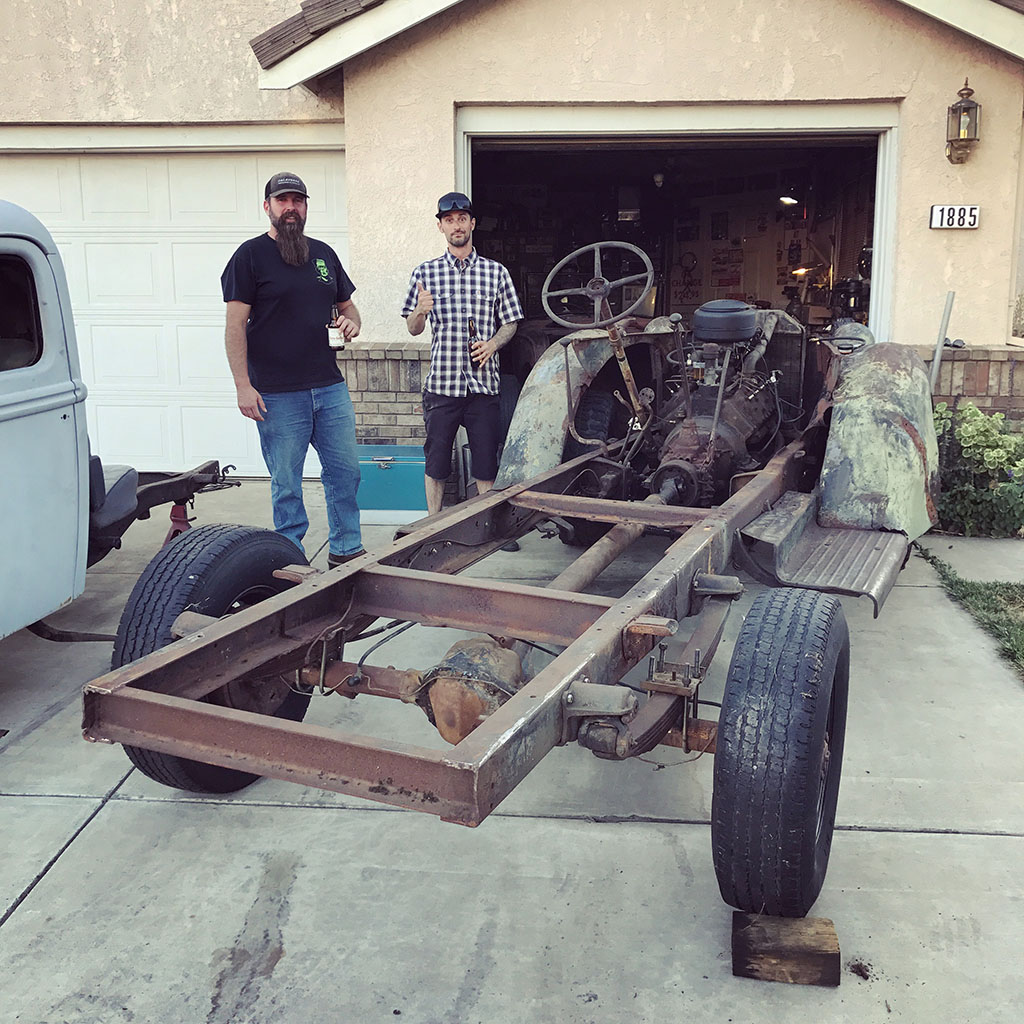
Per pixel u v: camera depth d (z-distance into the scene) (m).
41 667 3.80
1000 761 3.02
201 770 2.69
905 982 2.08
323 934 2.24
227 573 2.72
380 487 5.88
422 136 5.90
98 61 6.29
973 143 5.72
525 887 2.41
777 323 5.04
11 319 3.07
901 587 4.68
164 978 2.10
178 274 6.84
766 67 5.72
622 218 11.25
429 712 2.31
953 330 5.95
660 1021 1.97
